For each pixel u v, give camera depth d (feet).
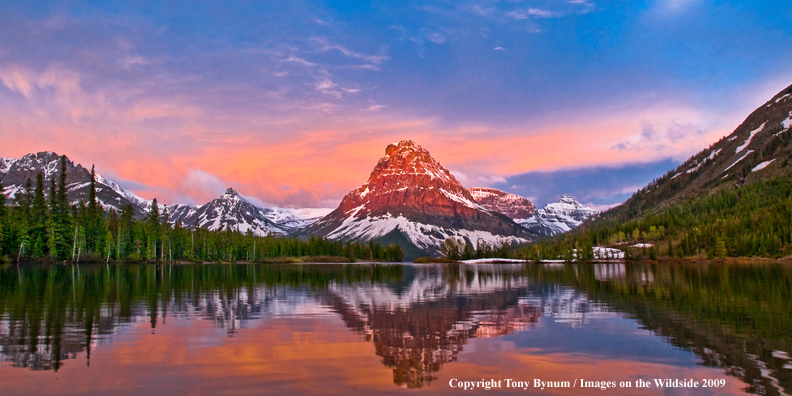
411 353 79.10
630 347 82.84
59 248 479.00
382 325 105.70
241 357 75.56
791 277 257.14
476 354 78.38
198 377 64.69
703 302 144.66
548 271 405.39
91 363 71.15
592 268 462.19
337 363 72.43
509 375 66.54
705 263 551.18
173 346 82.99
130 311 125.80
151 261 582.35
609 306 137.69
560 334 94.58
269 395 57.62
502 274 360.28
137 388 59.82
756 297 156.15
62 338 89.04
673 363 72.59
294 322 109.50
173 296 164.35
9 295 162.20
